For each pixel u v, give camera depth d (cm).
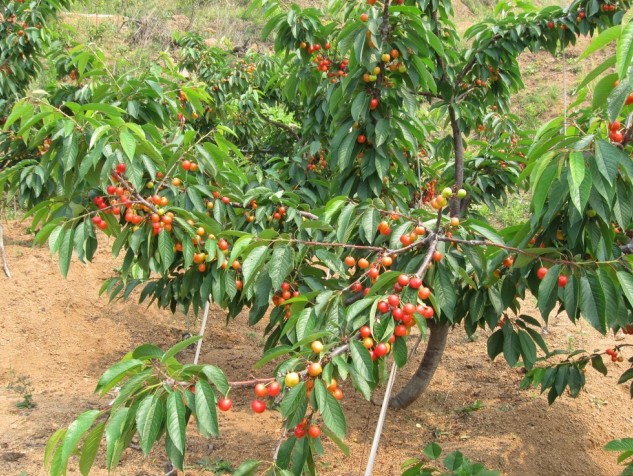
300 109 729
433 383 531
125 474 379
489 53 395
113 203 256
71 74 560
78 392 500
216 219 293
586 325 625
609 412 453
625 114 235
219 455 403
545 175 181
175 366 166
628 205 197
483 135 554
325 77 451
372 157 304
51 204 267
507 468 388
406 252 243
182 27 1451
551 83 1266
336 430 160
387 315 184
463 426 454
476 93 455
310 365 168
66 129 225
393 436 439
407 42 287
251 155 754
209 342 625
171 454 154
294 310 222
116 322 638
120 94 352
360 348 174
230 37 1410
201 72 760
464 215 428
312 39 374
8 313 608
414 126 322
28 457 388
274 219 323
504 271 262
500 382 522
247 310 723
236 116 728
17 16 669
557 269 199
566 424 436
